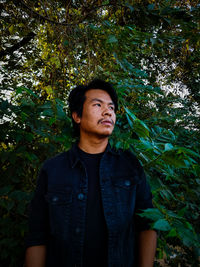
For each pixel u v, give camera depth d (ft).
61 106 4.00
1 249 2.75
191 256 4.80
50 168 2.91
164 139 4.63
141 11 4.55
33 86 8.58
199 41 4.79
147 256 2.68
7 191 2.88
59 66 5.81
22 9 5.90
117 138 3.33
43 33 6.82
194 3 7.29
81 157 3.02
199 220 4.39
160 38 4.47
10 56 7.93
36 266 2.55
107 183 2.80
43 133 3.59
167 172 3.28
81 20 5.06
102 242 2.56
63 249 2.50
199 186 4.39
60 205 2.64
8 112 3.30
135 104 6.45
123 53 4.90
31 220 2.72
